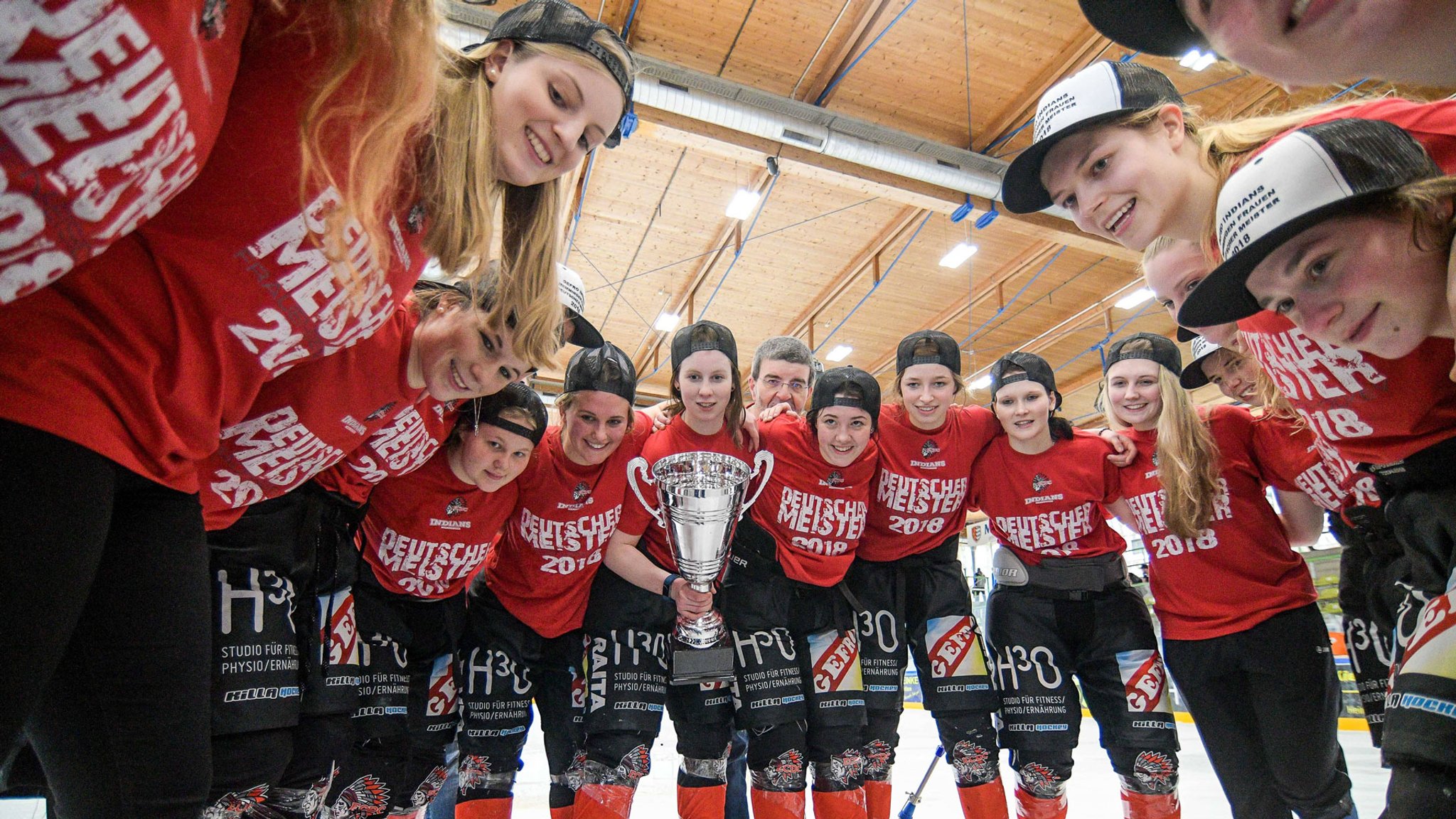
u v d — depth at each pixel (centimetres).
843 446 272
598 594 272
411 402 175
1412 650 113
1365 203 107
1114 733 279
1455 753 98
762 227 968
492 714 259
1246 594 261
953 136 812
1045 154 178
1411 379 152
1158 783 267
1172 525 267
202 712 105
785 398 339
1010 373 296
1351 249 109
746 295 1144
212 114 77
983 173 793
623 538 271
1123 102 165
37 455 76
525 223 154
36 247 66
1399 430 161
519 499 264
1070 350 1296
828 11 672
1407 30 67
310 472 163
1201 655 267
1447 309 113
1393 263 109
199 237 89
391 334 166
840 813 257
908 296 1134
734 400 282
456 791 297
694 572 236
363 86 91
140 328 87
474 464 235
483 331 165
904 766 577
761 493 288
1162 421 276
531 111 131
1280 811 258
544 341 161
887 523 302
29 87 57
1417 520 162
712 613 251
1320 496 267
